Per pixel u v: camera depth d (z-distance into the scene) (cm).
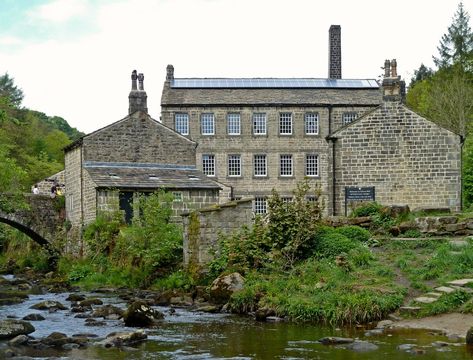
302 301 2002
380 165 3522
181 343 1684
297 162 5966
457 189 3484
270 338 1720
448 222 2714
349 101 6012
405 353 1495
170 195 3522
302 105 5975
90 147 4119
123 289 2980
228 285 2303
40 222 4366
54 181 5306
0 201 3678
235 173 5956
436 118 6406
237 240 2527
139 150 4262
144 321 1964
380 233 2738
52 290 3092
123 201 3866
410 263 2269
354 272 2209
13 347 1642
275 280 2252
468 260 2206
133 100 4481
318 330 1816
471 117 6306
